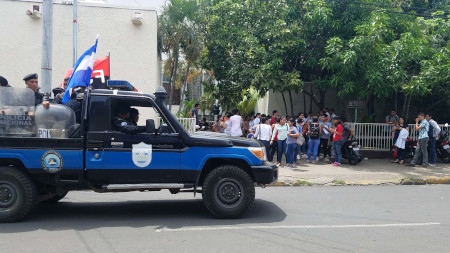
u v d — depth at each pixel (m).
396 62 13.80
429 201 8.87
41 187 6.89
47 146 6.44
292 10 15.70
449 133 15.30
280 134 13.30
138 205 7.99
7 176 6.37
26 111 6.47
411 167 13.62
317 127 14.21
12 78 14.02
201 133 7.39
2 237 5.75
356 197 9.16
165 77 23.16
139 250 5.24
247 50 15.52
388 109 18.34
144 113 7.30
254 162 6.92
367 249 5.43
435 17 18.05
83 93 6.75
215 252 5.20
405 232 6.32
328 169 13.00
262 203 8.32
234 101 18.38
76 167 6.48
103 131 6.54
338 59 13.89
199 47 16.95
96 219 6.86
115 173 6.57
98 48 14.49
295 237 5.91
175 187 6.73
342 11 15.42
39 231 6.09
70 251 5.19
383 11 14.98
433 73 13.85
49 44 9.89
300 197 9.04
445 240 5.93
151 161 6.64
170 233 6.04
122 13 14.61
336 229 6.40
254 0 16.05
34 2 14.03
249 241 5.68
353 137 14.54
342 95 14.61
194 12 17.06
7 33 13.97
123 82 7.88
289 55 15.97
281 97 19.95
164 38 16.75
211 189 6.78
